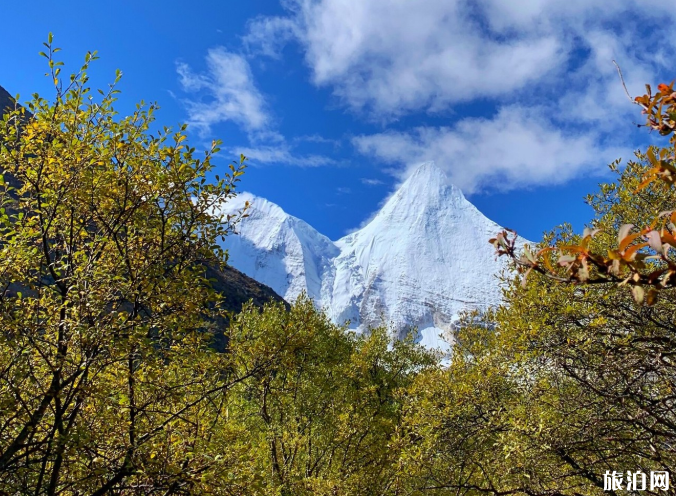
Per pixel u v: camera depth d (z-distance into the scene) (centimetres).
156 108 624
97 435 561
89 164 563
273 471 1312
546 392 815
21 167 559
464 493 995
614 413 760
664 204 795
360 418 1433
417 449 922
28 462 502
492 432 829
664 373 664
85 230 626
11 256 519
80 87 568
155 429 584
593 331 732
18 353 496
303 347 752
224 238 629
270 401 1405
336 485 1184
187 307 578
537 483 740
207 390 684
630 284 155
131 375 584
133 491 578
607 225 863
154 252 619
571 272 173
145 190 600
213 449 591
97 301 511
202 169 609
